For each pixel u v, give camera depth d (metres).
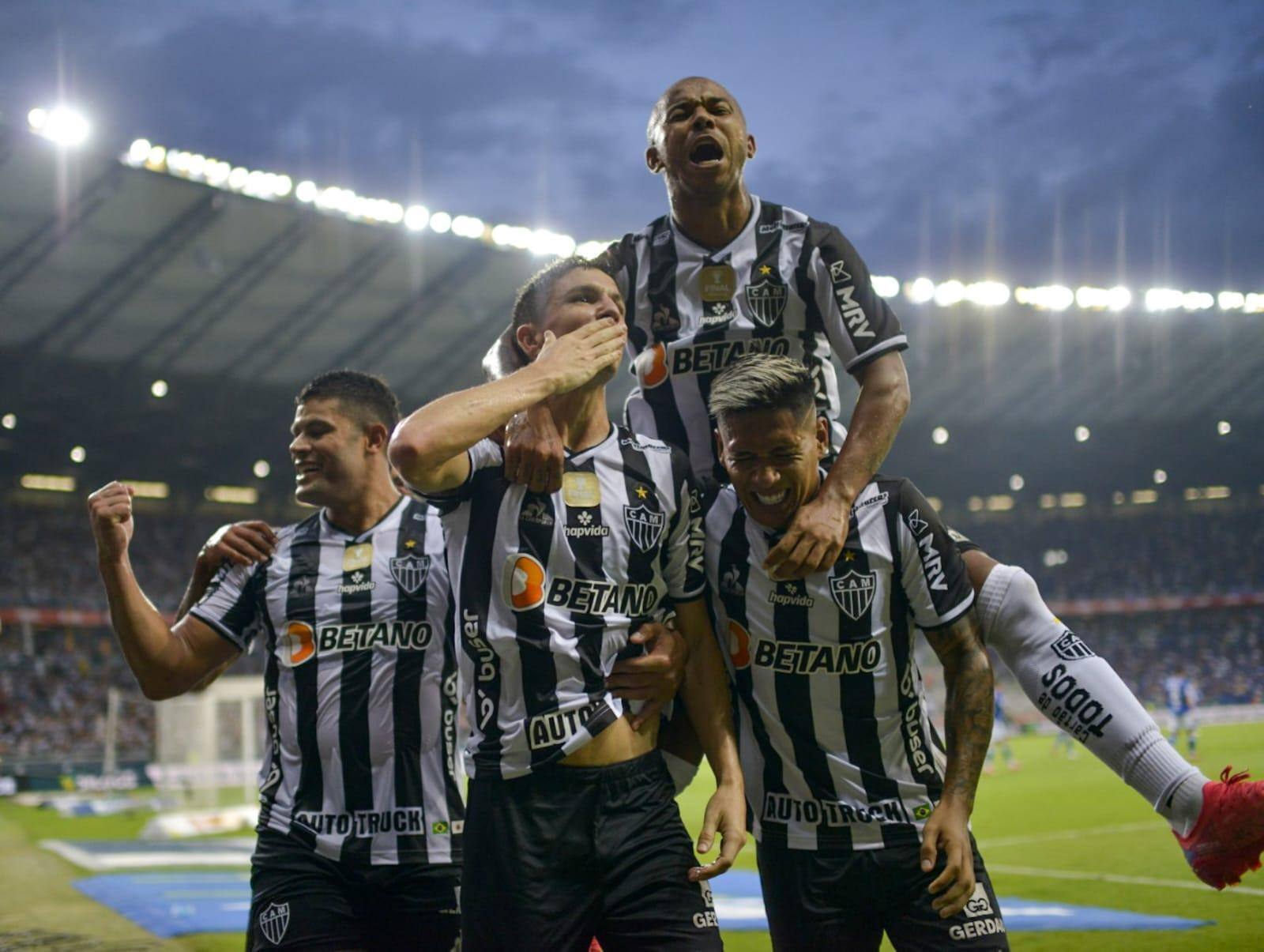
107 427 29.83
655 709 2.52
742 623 2.71
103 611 29.97
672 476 2.60
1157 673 38.34
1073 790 14.27
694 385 3.18
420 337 26.91
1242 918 5.75
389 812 3.07
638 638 2.52
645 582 2.54
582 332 2.46
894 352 3.02
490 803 2.42
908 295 30.86
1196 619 42.56
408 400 29.59
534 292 2.67
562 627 2.44
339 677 3.13
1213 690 37.16
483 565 2.47
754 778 2.80
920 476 44.38
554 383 2.36
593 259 3.06
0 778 21.28
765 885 2.81
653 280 3.21
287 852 3.06
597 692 2.45
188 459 33.00
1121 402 38.44
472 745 2.49
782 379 2.52
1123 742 2.71
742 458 2.55
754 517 2.66
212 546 3.31
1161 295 32.62
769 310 3.13
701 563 2.67
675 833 2.47
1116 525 46.56
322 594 3.20
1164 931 5.50
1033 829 10.52
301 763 3.12
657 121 3.14
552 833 2.38
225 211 21.47
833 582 2.65
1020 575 2.84
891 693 2.68
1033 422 39.44
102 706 28.39
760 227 3.17
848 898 2.67
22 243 21.20
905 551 2.68
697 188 3.06
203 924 6.65
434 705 3.15
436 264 24.31
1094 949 5.18
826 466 2.95
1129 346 34.44
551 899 2.36
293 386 28.62
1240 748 19.83
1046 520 47.28
